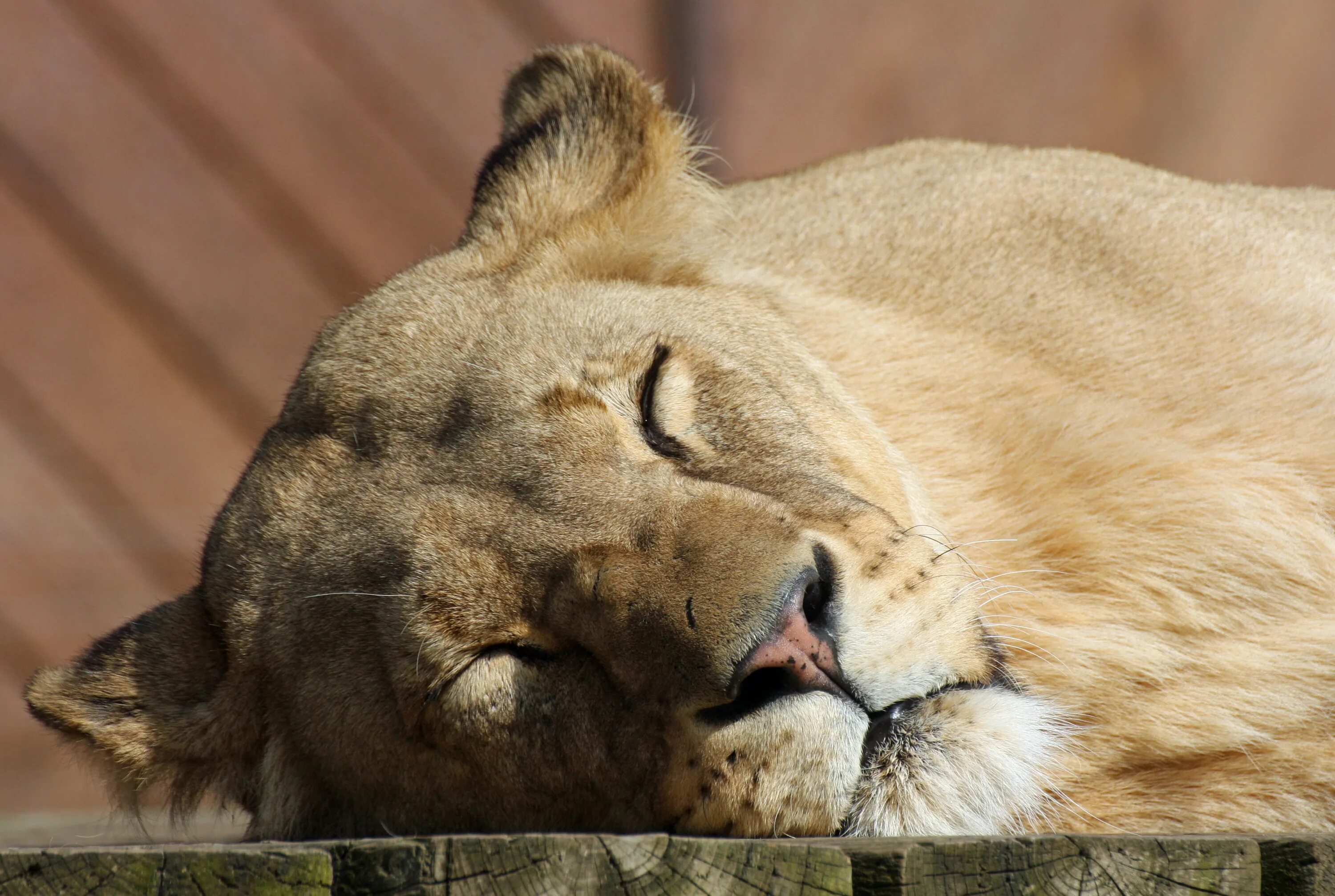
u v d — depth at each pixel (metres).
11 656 11.48
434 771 5.36
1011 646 6.36
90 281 12.56
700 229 7.29
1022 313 7.09
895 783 4.95
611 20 13.84
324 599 5.58
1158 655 6.35
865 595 5.01
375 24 13.65
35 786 11.18
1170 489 6.52
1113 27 15.02
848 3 14.40
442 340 6.08
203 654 6.30
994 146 8.71
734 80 13.92
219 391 12.63
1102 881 4.09
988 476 6.81
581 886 3.98
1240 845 4.12
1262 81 15.36
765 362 6.31
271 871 4.05
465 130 13.59
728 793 4.76
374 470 5.73
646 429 5.75
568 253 6.82
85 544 11.95
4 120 12.62
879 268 7.45
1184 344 6.86
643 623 4.80
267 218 13.06
